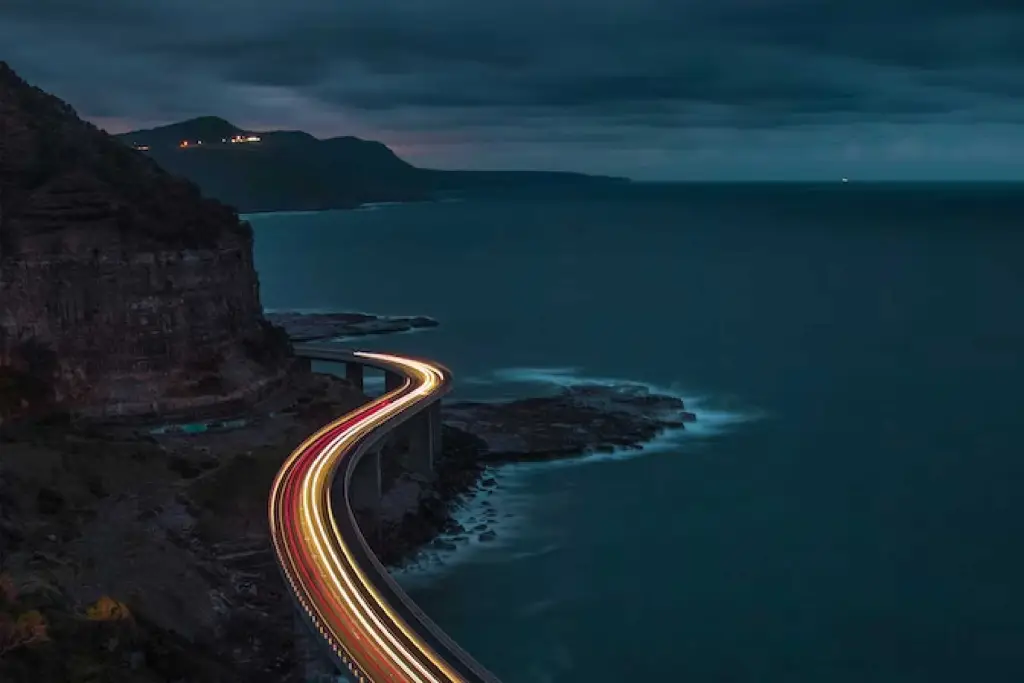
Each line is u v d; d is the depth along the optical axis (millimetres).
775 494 141125
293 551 94812
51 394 138500
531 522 131000
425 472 141875
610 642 100125
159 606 89875
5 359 137375
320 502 107250
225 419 147375
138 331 146250
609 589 111562
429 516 128250
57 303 141625
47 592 79438
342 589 86562
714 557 120000
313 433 137125
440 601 108938
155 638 80875
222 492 113688
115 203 150000
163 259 149250
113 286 144875
